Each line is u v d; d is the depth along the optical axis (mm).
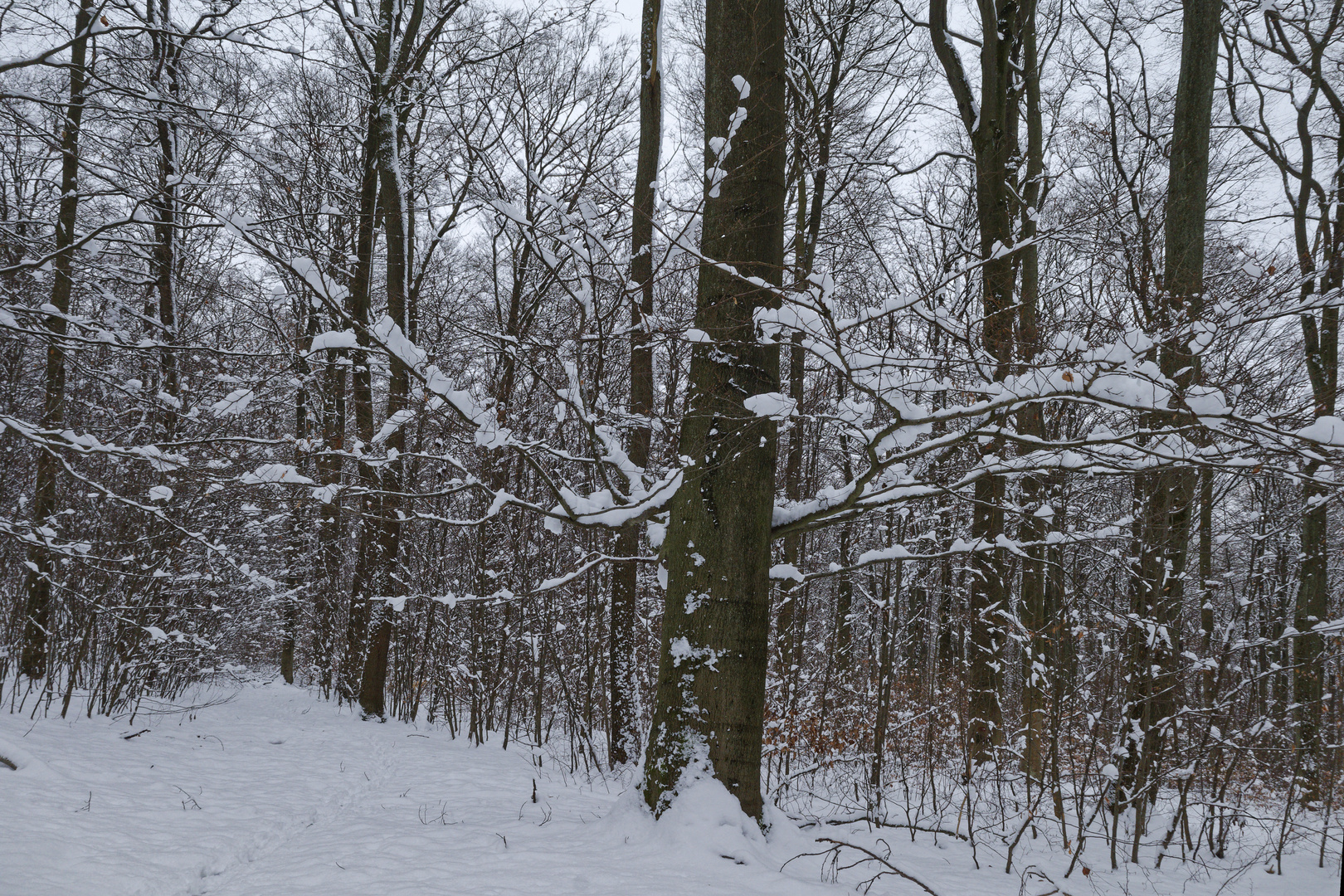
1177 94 8883
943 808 7703
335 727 12312
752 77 6426
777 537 6762
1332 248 5152
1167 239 8680
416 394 6602
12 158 9148
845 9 13984
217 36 8516
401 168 13609
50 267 9289
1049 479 7898
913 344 5840
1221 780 7707
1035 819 7641
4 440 10047
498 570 12508
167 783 7348
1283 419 5188
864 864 5836
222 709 12875
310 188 9164
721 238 6320
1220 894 5824
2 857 4828
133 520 9898
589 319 6742
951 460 8023
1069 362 4852
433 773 9258
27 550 9898
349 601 15625
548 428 9234
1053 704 7387
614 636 10352
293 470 6281
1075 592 7578
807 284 5461
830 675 9258
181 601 11664
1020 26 10531
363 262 12383
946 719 8984
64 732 8547
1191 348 5387
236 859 5730
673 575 6246
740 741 5887
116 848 5414
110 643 10047
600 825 6008
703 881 4828
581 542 11828
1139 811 6750
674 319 7207
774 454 6348
